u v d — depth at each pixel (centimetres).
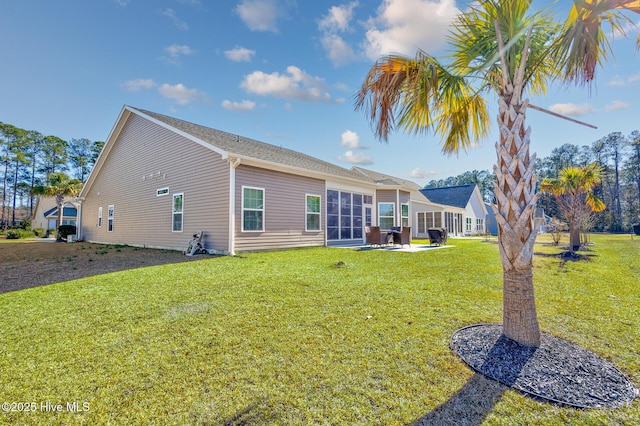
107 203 1507
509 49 272
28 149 3531
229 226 898
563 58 281
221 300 410
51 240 2036
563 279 554
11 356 255
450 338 288
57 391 206
